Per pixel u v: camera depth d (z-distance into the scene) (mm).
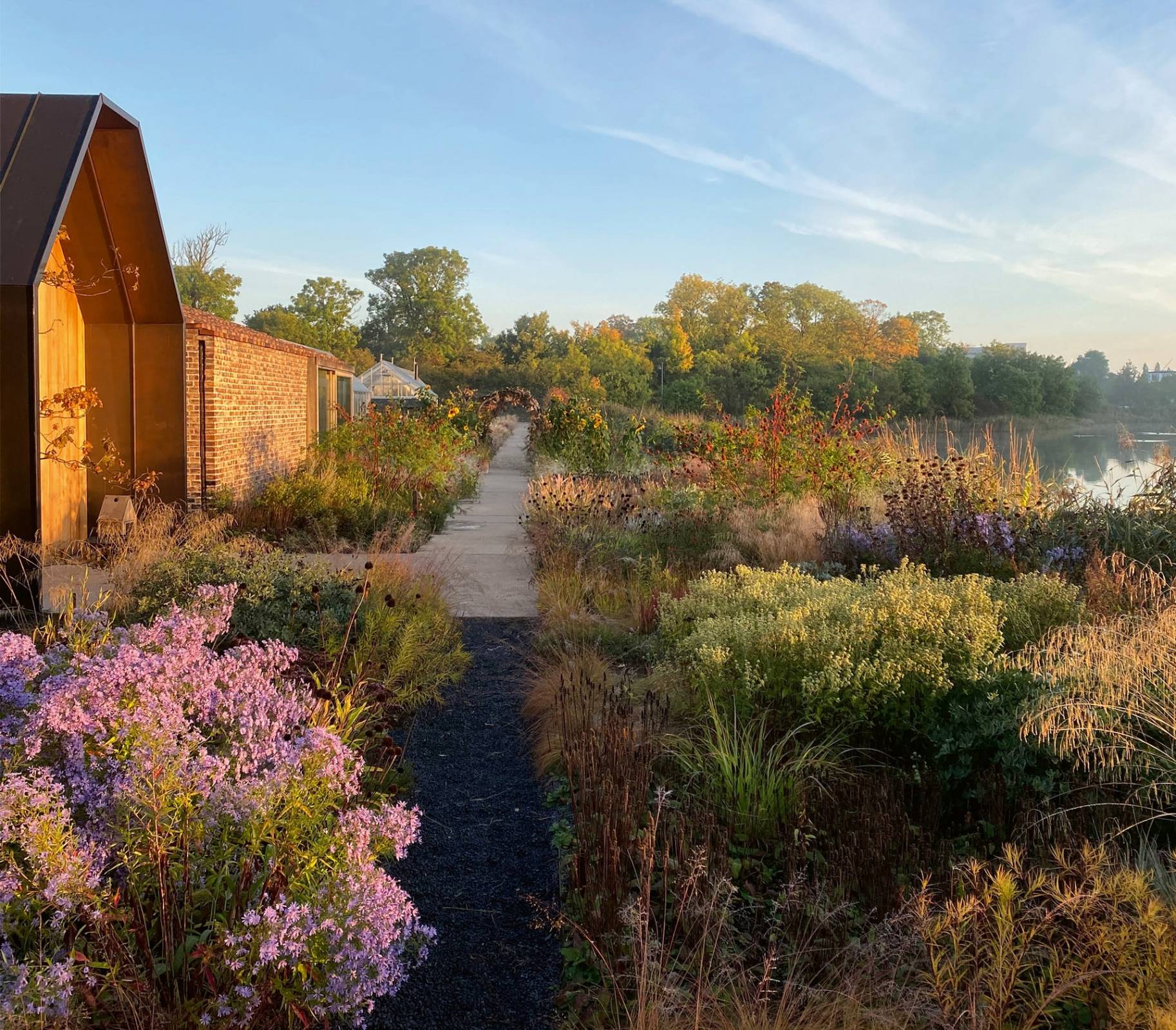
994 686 4582
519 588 9539
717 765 4301
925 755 4535
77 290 11125
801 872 3383
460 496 18125
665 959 2975
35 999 2139
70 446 11125
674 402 64500
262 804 2734
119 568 7684
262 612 6352
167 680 3299
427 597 7613
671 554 9844
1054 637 4824
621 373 65312
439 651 6590
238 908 2664
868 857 3381
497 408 36094
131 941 2586
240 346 13859
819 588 6355
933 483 9141
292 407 17344
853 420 14242
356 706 5195
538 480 17312
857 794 3938
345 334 88062
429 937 2863
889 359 84000
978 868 3078
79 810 2980
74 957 2314
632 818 3768
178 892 2752
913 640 4957
